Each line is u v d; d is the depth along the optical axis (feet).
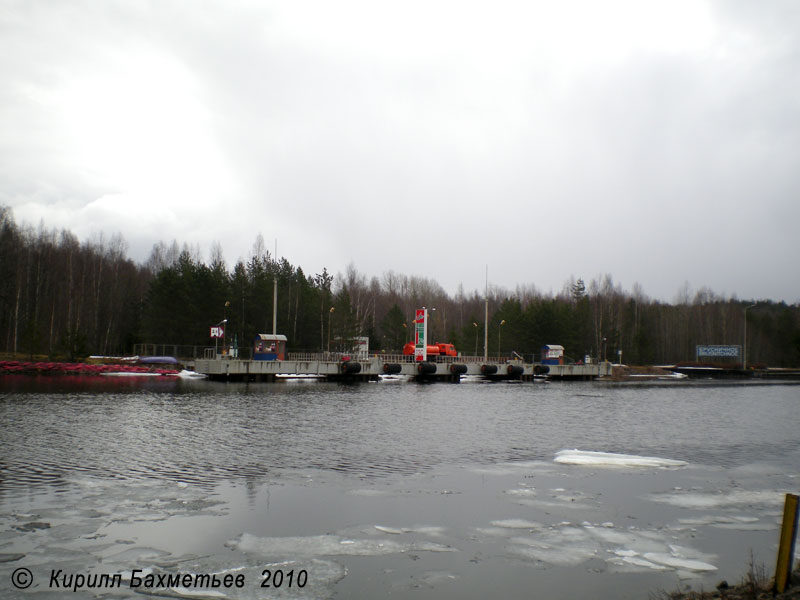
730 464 78.89
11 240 276.00
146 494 57.36
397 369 241.96
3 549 42.68
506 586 38.09
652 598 35.81
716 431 111.34
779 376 384.88
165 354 247.29
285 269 329.11
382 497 58.18
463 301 556.92
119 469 67.46
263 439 89.20
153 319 254.27
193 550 43.06
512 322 353.31
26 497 55.67
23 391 151.33
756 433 109.29
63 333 258.57
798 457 84.84
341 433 96.89
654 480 68.18
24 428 93.56
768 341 504.43
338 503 55.62
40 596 35.24
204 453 77.61
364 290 465.06
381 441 90.38
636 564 42.37
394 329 335.06
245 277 278.87
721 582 37.63
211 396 150.71
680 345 497.87
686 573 40.81
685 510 56.08
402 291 558.97
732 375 375.04
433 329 422.82
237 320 267.39
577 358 384.06
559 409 146.20
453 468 72.33
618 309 442.50
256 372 209.77
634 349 398.42
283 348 223.71
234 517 50.75
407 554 43.32
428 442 90.74
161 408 122.52
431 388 209.46
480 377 283.38
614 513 54.54
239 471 67.87
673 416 136.15
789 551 34.17
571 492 61.82
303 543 44.96
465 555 43.42
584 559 43.16
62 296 293.02
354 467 71.46
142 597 35.45
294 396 158.51
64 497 55.88
